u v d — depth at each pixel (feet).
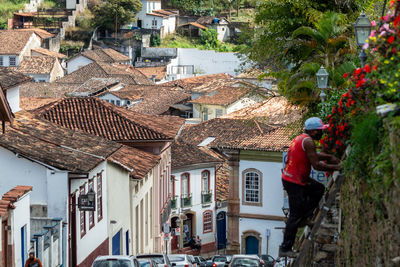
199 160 188.96
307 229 39.14
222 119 204.74
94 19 473.67
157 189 152.56
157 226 153.89
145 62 434.30
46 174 93.56
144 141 141.49
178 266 108.99
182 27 500.33
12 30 414.82
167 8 533.14
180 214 184.96
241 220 160.04
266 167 156.46
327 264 43.78
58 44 448.24
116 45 461.78
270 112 182.50
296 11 112.88
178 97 310.45
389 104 28.14
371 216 30.71
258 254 145.79
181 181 185.98
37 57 384.88
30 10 497.46
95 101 147.64
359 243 33.63
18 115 112.27
